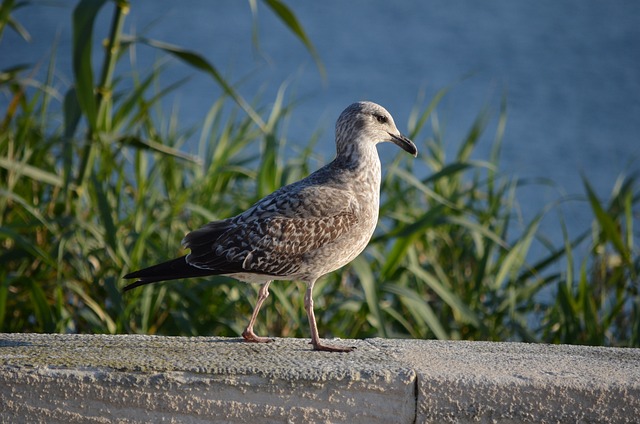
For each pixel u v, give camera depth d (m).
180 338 8.43
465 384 7.04
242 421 7.08
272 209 8.66
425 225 11.34
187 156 12.51
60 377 7.02
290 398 7.05
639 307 12.24
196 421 7.07
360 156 9.30
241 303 12.13
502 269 12.28
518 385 7.01
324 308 12.14
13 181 11.58
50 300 11.72
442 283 12.68
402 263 12.76
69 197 12.11
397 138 9.62
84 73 10.74
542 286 12.91
